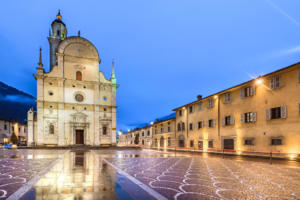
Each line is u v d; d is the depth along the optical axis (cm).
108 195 622
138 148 4294
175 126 4294
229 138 2716
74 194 627
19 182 790
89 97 4578
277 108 2078
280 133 2020
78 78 4556
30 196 603
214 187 759
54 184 757
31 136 4031
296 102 1886
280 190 728
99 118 4575
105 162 1502
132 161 1611
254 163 1577
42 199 576
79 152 2830
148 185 770
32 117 4088
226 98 2797
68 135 4256
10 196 600
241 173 1080
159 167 1277
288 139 1934
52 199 578
